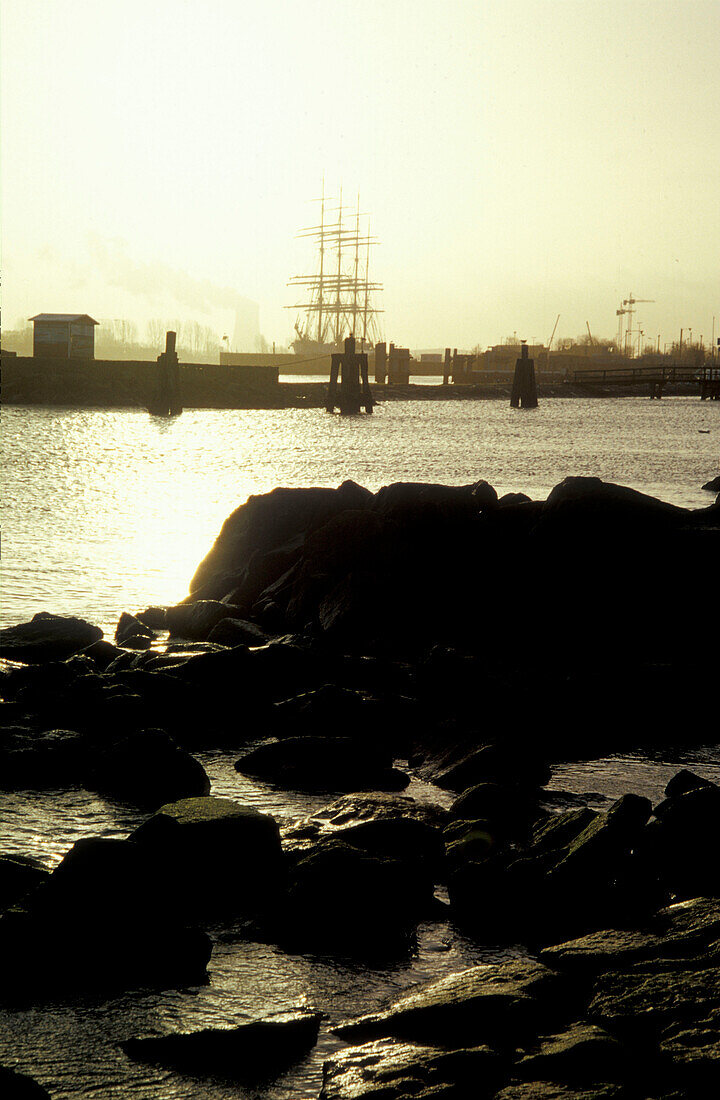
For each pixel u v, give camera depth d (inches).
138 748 443.8
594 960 276.8
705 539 738.2
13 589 879.1
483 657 665.0
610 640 697.0
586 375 7829.7
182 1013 267.3
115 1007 269.3
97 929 295.4
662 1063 225.0
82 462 2003.0
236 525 903.1
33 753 455.5
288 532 880.9
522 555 750.5
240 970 291.3
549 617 715.4
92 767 458.0
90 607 821.9
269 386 4648.1
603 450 2549.2
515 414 4446.4
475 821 382.6
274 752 471.2
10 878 323.6
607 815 356.5
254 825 344.8
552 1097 213.3
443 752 493.4
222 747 507.2
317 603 755.4
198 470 1900.8
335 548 782.5
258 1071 240.5
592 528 746.2
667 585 722.2
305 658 604.1
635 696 572.4
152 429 2974.9
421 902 330.0
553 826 375.9
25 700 540.1
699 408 5162.4
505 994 256.1
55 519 1282.0
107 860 307.3
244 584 825.5
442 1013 252.2
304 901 320.8
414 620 716.7
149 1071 240.4
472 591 735.1
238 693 558.6
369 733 520.1
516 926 321.1
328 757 463.5
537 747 506.9
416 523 775.7
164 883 322.3
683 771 453.4
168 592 884.0
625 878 331.0
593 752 513.7
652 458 2340.1
